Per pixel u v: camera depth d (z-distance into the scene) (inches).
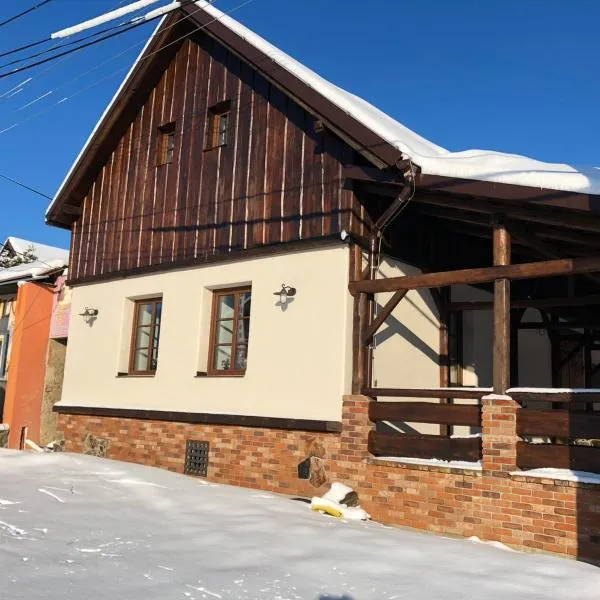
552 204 257.9
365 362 342.0
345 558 214.5
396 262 387.5
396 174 319.0
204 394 404.5
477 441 297.7
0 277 597.6
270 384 371.6
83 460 360.2
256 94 420.2
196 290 426.0
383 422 362.0
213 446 393.1
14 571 179.8
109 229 498.0
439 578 200.7
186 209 444.8
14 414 551.2
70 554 200.1
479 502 286.2
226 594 174.6
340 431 338.0
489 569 215.2
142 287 462.6
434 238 418.0
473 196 292.5
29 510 250.4
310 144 381.7
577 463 267.3
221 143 449.4
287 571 196.9
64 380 498.6
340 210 358.6
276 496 318.7
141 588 174.6
